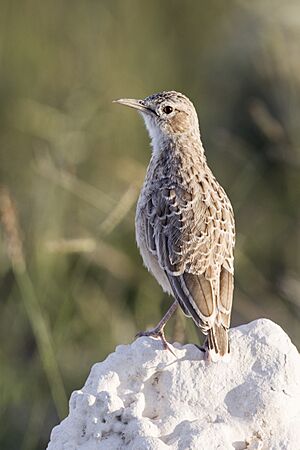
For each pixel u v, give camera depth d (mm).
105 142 15000
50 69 15867
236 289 14047
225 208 9828
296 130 15242
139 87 15992
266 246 14750
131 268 13523
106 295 13516
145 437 7875
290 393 8219
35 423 12281
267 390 8172
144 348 8367
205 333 8922
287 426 8125
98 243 12555
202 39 17000
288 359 8305
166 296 13492
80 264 13367
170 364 8328
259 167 15039
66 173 14172
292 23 16406
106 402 8125
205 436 7887
